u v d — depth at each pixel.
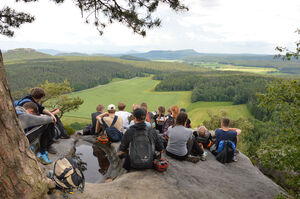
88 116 107.62
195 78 188.50
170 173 3.74
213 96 138.00
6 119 1.74
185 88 184.00
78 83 189.88
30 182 1.96
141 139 3.40
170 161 4.30
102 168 4.18
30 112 3.31
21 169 1.88
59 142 4.96
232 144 4.71
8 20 5.41
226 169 4.49
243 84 142.75
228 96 135.62
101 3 4.98
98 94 171.00
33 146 3.40
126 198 2.72
